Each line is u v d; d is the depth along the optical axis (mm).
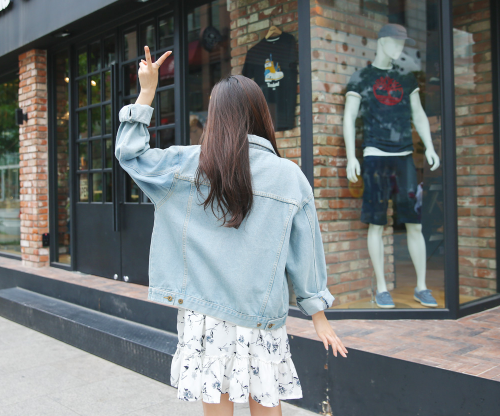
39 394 3082
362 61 3520
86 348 3896
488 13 3738
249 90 1406
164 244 1407
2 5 5789
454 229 3297
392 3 3473
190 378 1337
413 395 2338
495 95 3785
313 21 3436
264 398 1343
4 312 5027
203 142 1381
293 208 1348
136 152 1391
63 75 5730
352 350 2549
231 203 1298
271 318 1354
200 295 1356
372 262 3514
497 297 3713
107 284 4699
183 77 4387
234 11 4066
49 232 5914
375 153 3523
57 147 5840
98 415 2783
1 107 6953
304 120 3459
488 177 3729
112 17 4816
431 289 3387
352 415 2547
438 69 3371
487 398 2113
